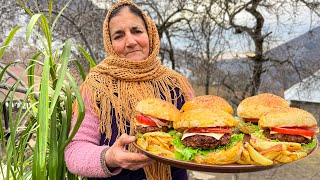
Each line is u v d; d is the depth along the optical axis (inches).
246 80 202.8
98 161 56.4
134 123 65.5
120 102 66.8
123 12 68.8
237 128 68.2
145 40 70.4
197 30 199.3
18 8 139.3
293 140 56.9
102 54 166.1
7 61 121.0
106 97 66.6
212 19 193.8
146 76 70.5
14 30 65.2
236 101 205.9
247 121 73.1
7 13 138.6
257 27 194.1
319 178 168.2
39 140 49.1
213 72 204.5
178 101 74.2
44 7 148.3
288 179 175.6
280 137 57.9
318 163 181.9
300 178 173.0
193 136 54.3
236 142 54.1
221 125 54.3
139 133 62.4
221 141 52.9
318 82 187.2
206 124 53.8
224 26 195.6
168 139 58.6
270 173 187.9
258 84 200.7
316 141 61.0
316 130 59.6
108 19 70.8
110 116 66.2
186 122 55.4
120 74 68.4
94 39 161.2
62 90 72.6
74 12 155.8
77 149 60.7
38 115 51.0
